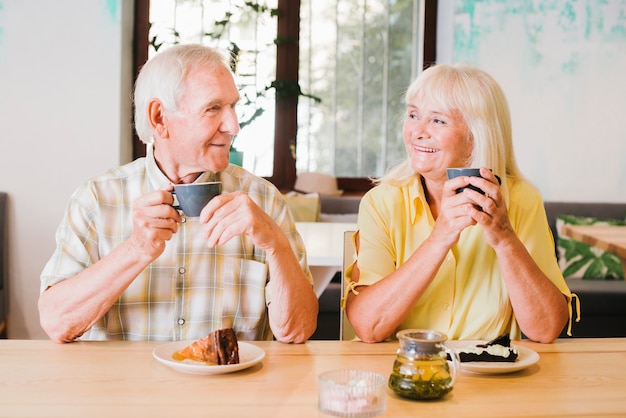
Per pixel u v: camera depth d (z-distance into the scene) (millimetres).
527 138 4289
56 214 3973
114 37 3961
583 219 4043
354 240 1645
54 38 3932
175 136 1418
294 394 1084
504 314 1558
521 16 4242
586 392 1126
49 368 1188
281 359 1283
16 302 3951
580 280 3838
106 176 1550
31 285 3963
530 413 1025
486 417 1006
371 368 1239
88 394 1063
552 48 4258
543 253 1581
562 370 1249
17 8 3902
